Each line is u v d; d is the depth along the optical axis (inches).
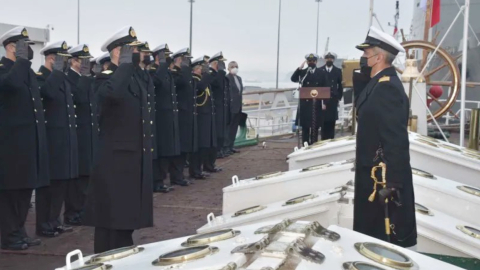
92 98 215.9
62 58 198.7
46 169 185.3
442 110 323.3
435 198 133.2
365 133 113.5
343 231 83.0
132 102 143.7
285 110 502.0
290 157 205.3
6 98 177.3
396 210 110.3
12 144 174.7
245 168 335.3
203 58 306.2
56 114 196.4
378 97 111.1
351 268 65.5
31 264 163.6
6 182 173.6
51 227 197.0
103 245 146.0
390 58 117.4
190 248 78.3
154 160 257.6
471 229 117.9
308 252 69.1
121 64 141.2
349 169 147.9
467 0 235.3
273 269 63.0
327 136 376.5
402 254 76.0
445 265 73.9
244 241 76.6
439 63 376.5
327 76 362.6
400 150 107.6
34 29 335.3
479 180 167.6
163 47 263.7
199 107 304.3
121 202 141.3
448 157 168.7
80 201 214.1
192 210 230.7
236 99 383.6
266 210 132.0
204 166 321.7
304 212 126.6
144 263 75.2
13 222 178.1
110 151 142.6
